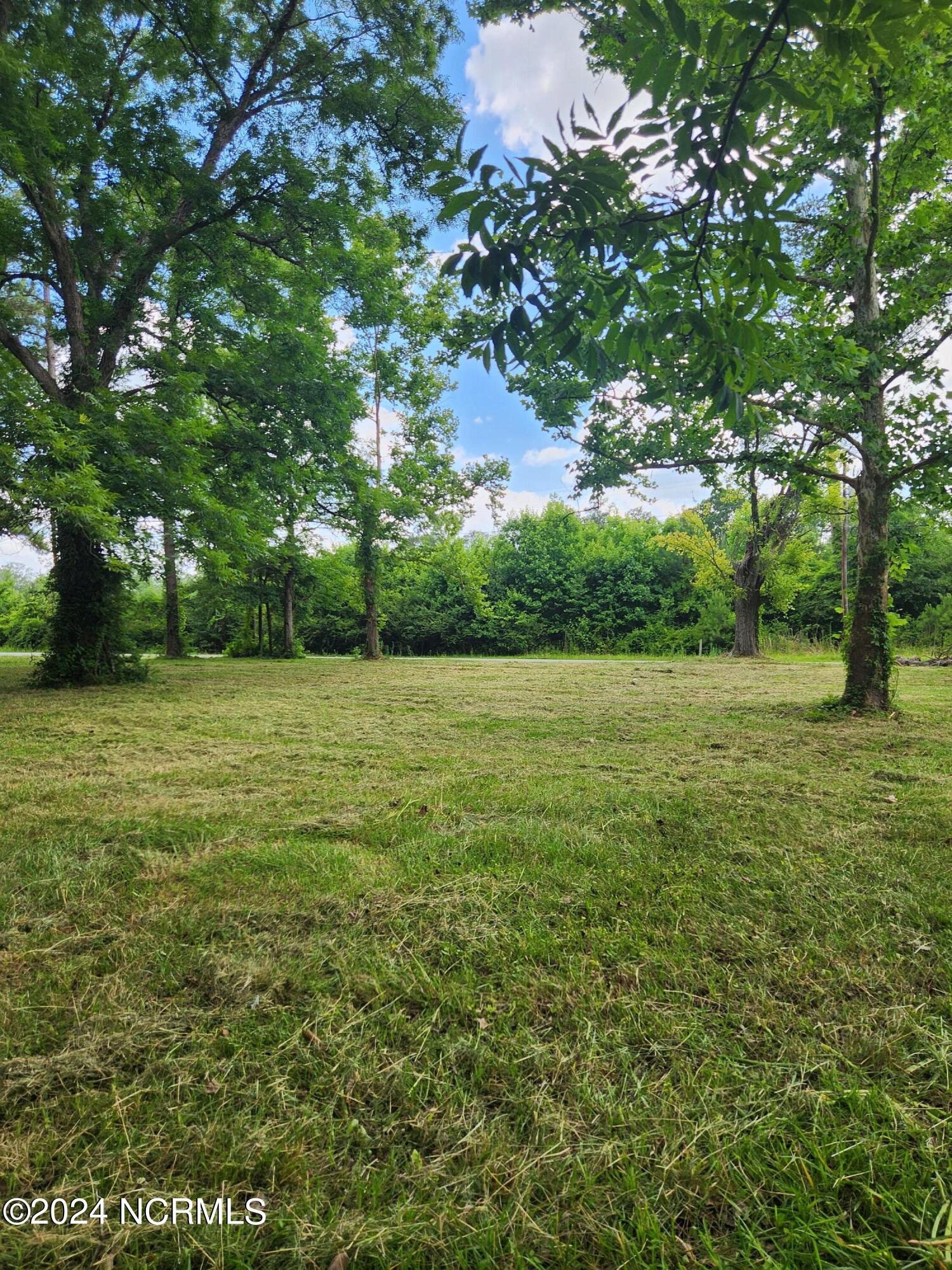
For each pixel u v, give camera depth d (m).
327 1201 1.11
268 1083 1.38
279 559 18.97
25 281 14.72
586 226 1.55
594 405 6.33
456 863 2.60
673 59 1.32
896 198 6.30
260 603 21.53
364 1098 1.34
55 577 10.95
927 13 1.18
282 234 11.68
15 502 8.53
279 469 13.00
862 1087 1.35
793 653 22.92
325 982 1.76
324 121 10.62
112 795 3.71
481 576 28.27
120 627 11.25
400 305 16.39
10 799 3.59
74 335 10.39
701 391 1.78
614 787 3.79
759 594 20.16
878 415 6.49
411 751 5.03
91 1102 1.33
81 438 8.89
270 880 2.44
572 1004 1.64
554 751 5.03
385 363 18.16
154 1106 1.31
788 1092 1.34
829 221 6.21
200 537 11.03
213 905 2.23
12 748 5.17
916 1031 1.52
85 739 5.62
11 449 8.06
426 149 10.08
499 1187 1.13
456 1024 1.59
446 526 20.47
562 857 2.66
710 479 7.11
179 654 20.30
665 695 9.15
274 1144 1.21
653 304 1.67
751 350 1.64
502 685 10.88
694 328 1.62
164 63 10.62
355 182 11.23
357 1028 1.57
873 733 5.67
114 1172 1.16
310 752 4.97
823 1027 1.54
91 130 9.63
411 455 19.34
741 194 1.44
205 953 1.90
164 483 9.88
